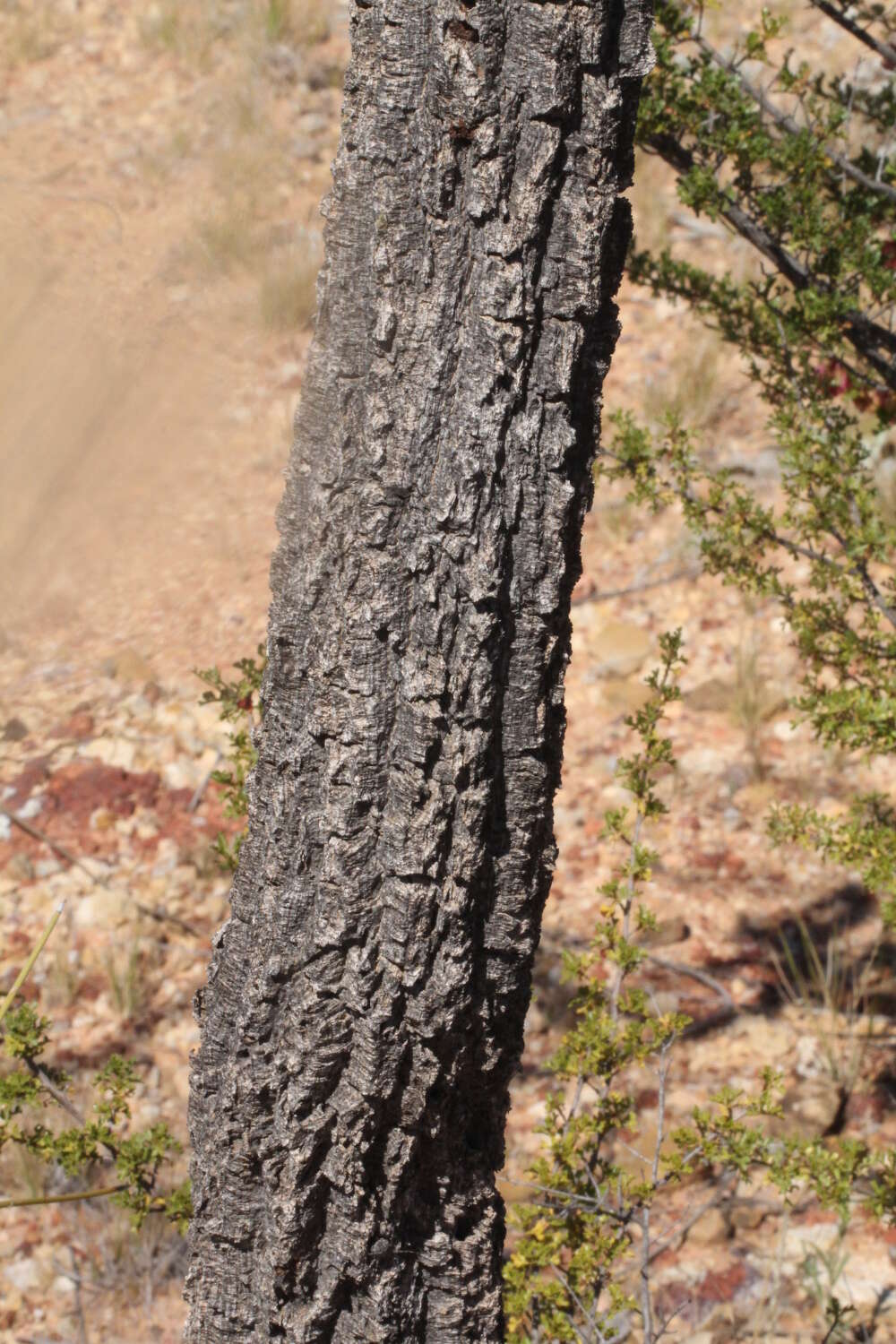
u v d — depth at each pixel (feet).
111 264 28.25
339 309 5.60
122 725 20.08
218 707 20.39
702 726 20.58
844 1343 12.18
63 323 26.27
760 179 15.05
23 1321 13.11
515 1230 12.91
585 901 18.03
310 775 6.08
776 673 21.15
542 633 5.82
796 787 19.47
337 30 35.81
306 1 35.78
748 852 18.62
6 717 20.25
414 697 5.76
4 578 22.15
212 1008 6.76
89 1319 13.16
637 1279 13.03
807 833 12.66
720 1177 14.15
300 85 34.14
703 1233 13.41
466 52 5.12
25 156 31.58
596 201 5.39
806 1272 12.75
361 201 5.44
